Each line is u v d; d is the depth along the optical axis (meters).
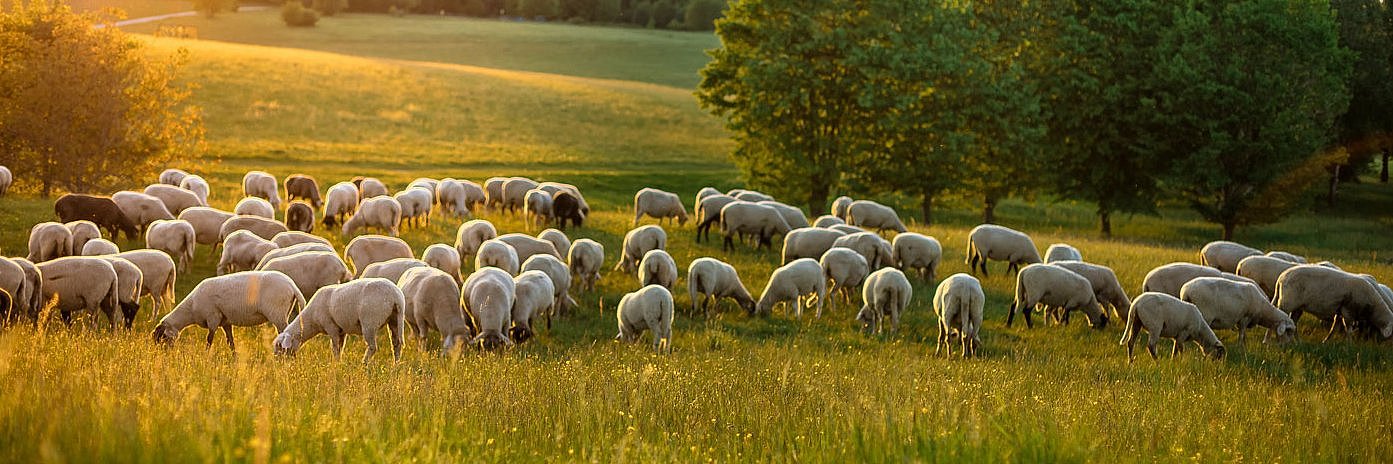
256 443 5.32
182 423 6.14
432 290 15.79
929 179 46.25
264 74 86.19
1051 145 49.03
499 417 8.10
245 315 14.98
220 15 162.12
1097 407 10.24
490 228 24.72
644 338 18.64
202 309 14.82
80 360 9.94
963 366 15.58
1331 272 19.75
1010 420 8.40
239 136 65.19
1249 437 9.31
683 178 59.84
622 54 142.62
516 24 173.38
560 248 25.31
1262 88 44.03
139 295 17.19
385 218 28.27
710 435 8.09
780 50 46.03
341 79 88.12
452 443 6.81
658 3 185.75
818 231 25.27
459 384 9.86
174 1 173.88
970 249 26.09
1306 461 8.55
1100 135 48.72
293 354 13.84
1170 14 48.12
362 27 159.00
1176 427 9.29
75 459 5.35
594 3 186.38
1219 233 51.53
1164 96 45.47
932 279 25.45
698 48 151.50
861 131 46.88
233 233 21.50
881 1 45.78
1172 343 19.34
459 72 100.94
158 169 43.34
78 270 16.22
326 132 69.19
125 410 6.39
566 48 145.62
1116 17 47.47
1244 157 44.81
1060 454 7.23
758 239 30.67
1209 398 12.55
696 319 20.62
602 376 11.33
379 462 5.91
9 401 6.24
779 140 46.28
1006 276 26.39
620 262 25.62
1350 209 59.19
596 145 72.88
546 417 8.28
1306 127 45.56
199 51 95.94
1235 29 45.41
